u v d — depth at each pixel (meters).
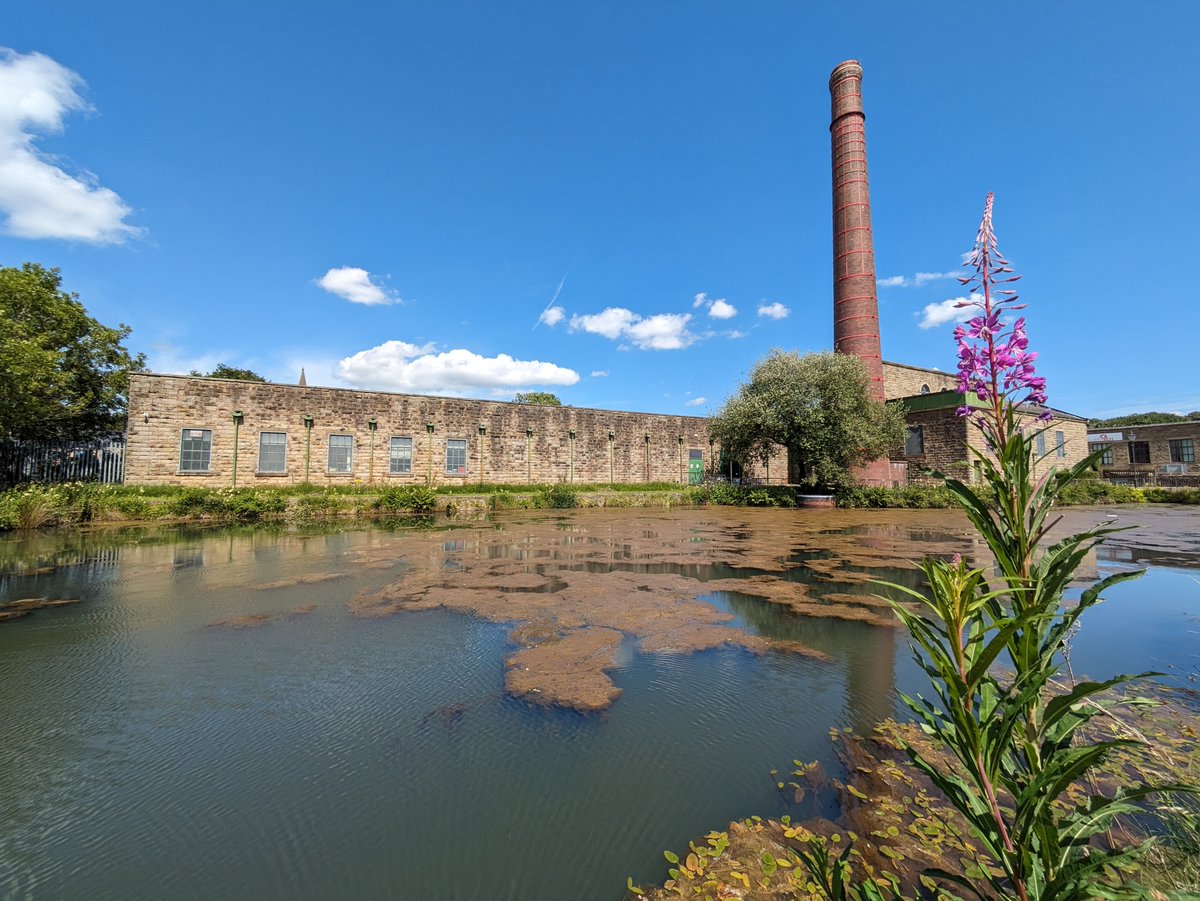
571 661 4.56
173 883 2.18
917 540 11.88
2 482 17.02
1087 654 4.65
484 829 2.48
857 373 21.41
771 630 5.42
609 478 28.31
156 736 3.33
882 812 2.58
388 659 4.60
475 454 24.48
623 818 2.55
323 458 21.05
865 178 23.75
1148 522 15.06
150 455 18.08
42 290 18.22
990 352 1.52
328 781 2.86
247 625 5.56
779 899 2.05
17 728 3.43
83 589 7.14
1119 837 2.29
